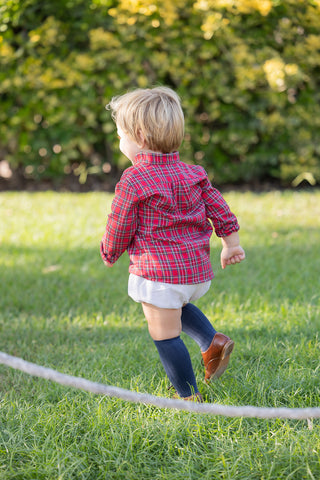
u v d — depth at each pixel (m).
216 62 9.31
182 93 9.45
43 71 9.10
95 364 3.62
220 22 8.66
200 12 8.89
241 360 3.64
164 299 2.88
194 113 9.87
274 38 9.30
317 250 6.29
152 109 2.95
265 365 3.55
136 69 9.20
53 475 2.50
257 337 4.06
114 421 2.86
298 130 9.70
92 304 4.86
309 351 3.64
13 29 9.05
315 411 2.17
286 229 7.23
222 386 3.24
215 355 3.22
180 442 2.73
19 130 9.68
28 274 5.62
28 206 8.81
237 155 10.18
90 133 9.70
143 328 4.33
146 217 2.91
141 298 2.93
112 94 9.29
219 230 3.18
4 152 10.15
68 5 8.66
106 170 10.30
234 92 9.31
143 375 3.43
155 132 2.94
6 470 2.53
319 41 9.07
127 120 3.00
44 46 9.10
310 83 9.52
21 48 8.84
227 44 9.17
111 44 8.95
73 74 9.06
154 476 2.52
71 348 4.01
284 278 5.37
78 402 3.08
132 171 2.94
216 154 10.02
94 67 9.11
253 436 2.68
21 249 6.53
